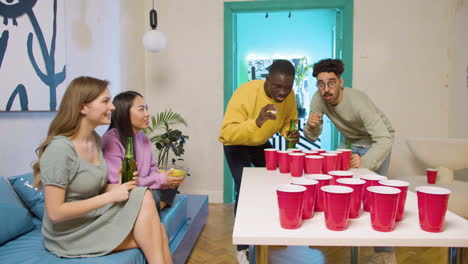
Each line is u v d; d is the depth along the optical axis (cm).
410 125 332
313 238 76
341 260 204
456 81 312
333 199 78
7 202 158
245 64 469
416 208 98
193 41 353
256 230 80
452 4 319
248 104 184
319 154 153
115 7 303
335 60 180
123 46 317
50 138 136
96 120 141
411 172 333
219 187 357
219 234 259
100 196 131
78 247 137
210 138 355
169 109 359
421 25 327
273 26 463
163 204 201
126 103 178
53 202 126
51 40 207
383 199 77
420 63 328
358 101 184
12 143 186
